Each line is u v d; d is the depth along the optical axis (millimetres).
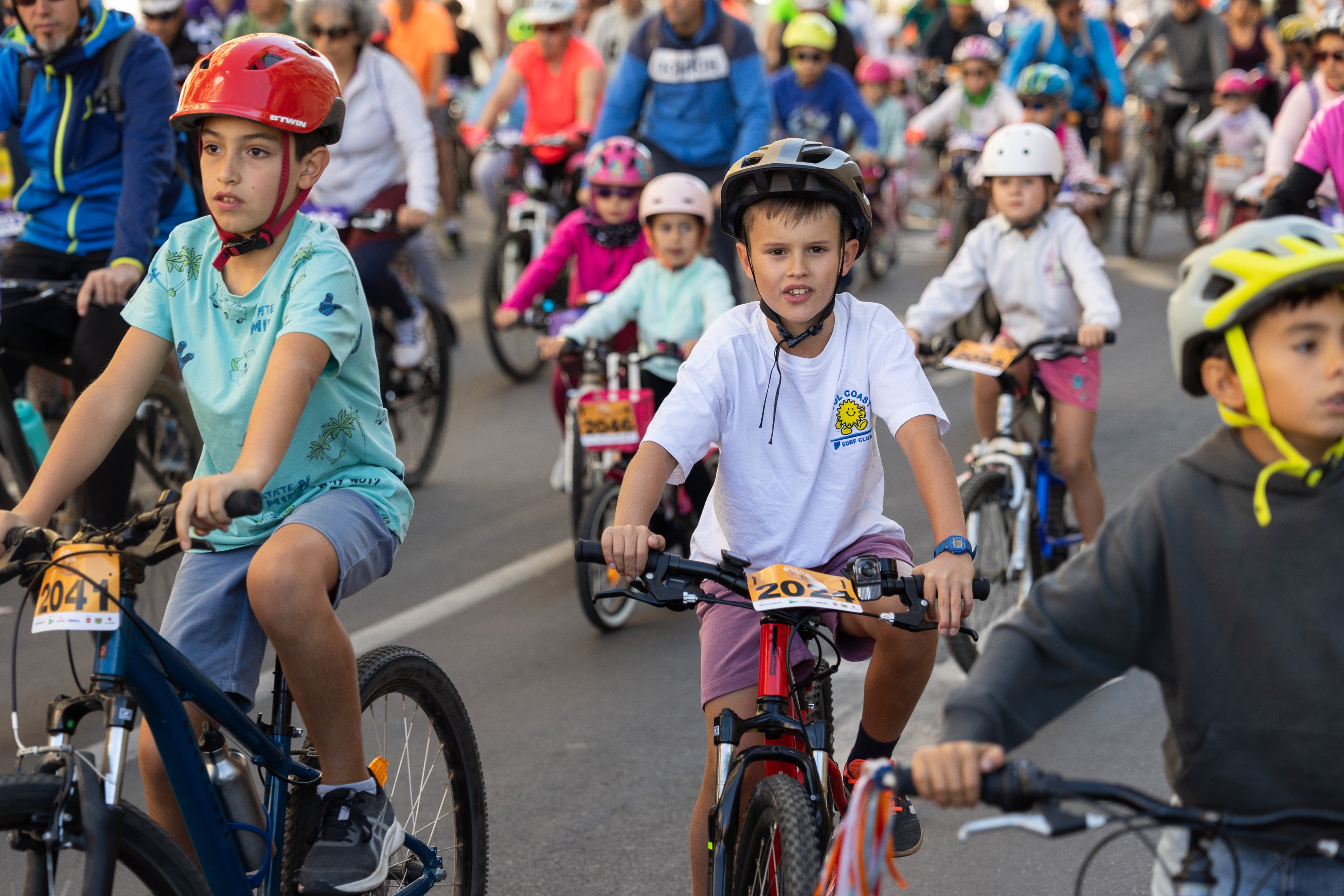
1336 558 2232
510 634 6586
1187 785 2406
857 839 2232
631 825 4723
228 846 3064
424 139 8438
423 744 3857
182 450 6949
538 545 7809
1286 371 2209
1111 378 11008
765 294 3406
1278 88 15211
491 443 9875
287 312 3238
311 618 3072
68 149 6148
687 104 8828
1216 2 17812
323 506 3279
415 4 15992
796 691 3320
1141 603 2365
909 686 3453
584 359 6578
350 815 3246
